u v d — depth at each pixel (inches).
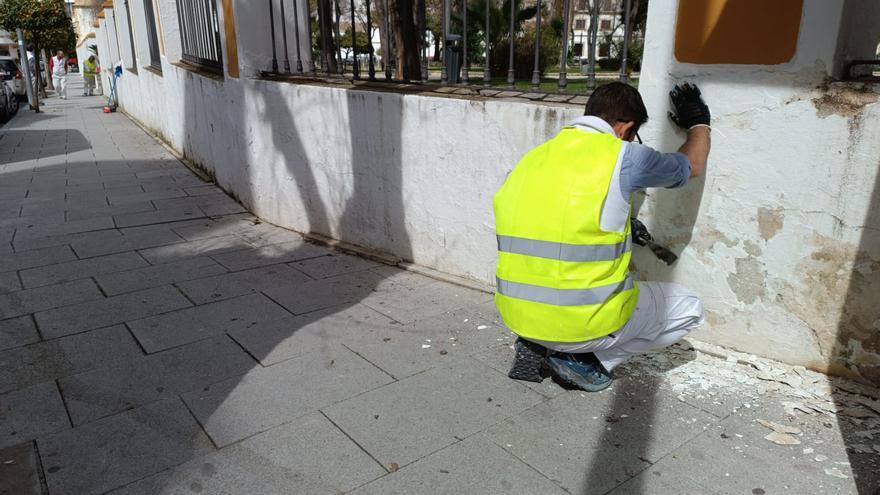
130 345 136.8
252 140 244.2
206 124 308.0
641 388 113.5
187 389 117.6
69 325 147.4
